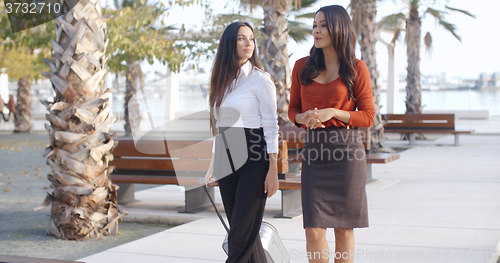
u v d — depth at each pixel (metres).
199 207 4.96
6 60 14.59
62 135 3.81
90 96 3.85
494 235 3.68
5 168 8.63
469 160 8.84
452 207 4.80
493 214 4.44
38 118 27.75
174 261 3.23
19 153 11.13
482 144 12.07
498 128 17.06
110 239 4.00
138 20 9.95
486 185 6.12
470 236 3.67
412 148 11.54
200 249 3.51
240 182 2.36
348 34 2.46
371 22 10.12
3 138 15.30
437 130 12.17
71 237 3.96
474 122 21.62
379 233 3.83
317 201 2.46
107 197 4.17
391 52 18.95
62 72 3.78
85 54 3.79
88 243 3.87
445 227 3.98
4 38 10.05
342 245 2.55
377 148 10.21
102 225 4.07
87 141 3.89
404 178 6.90
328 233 3.86
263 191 2.35
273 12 6.48
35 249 3.70
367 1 10.10
